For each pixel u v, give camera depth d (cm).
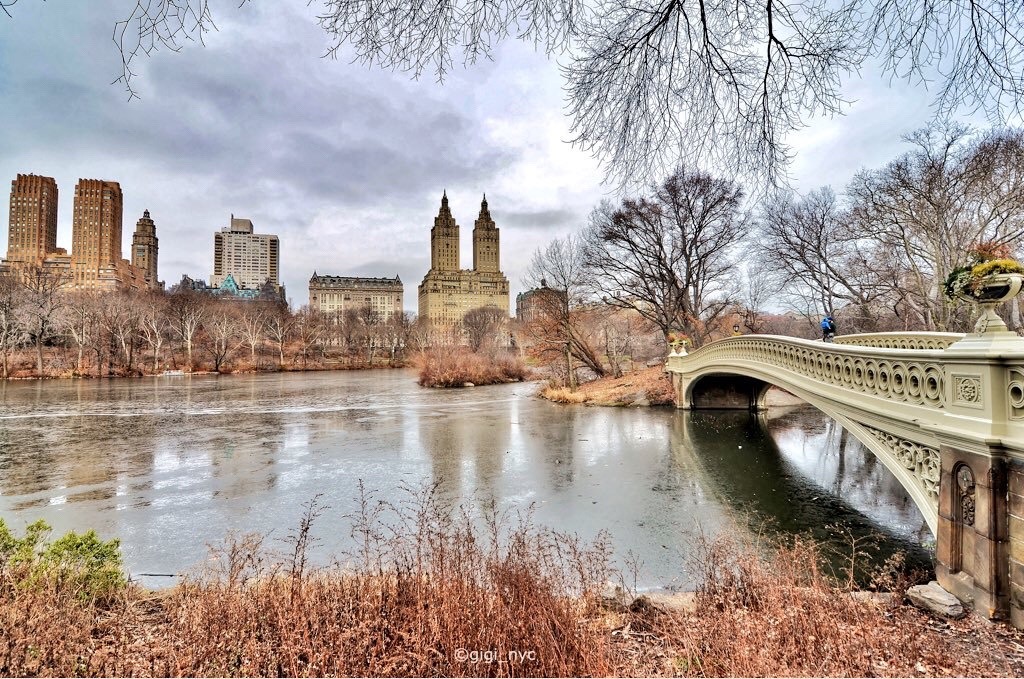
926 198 2044
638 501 1005
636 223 3134
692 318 3120
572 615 342
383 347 8825
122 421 2145
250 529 851
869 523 867
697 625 343
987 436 421
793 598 352
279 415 2345
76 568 420
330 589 378
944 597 449
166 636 322
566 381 3544
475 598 338
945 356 497
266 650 292
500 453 1477
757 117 366
